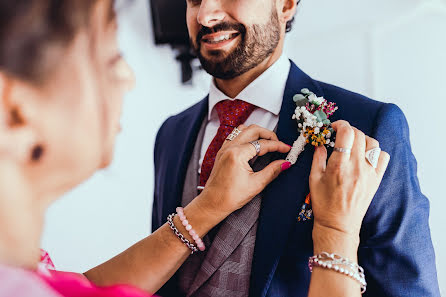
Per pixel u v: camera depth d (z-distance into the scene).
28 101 0.38
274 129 1.01
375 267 0.90
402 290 0.88
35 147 0.40
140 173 3.14
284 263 0.93
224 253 0.93
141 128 3.16
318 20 2.89
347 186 0.81
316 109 0.95
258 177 0.89
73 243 2.99
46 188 0.43
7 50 0.36
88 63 0.41
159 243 0.92
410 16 2.67
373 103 0.97
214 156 1.03
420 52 2.65
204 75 3.07
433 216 2.53
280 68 1.04
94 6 0.41
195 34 1.00
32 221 0.42
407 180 0.92
